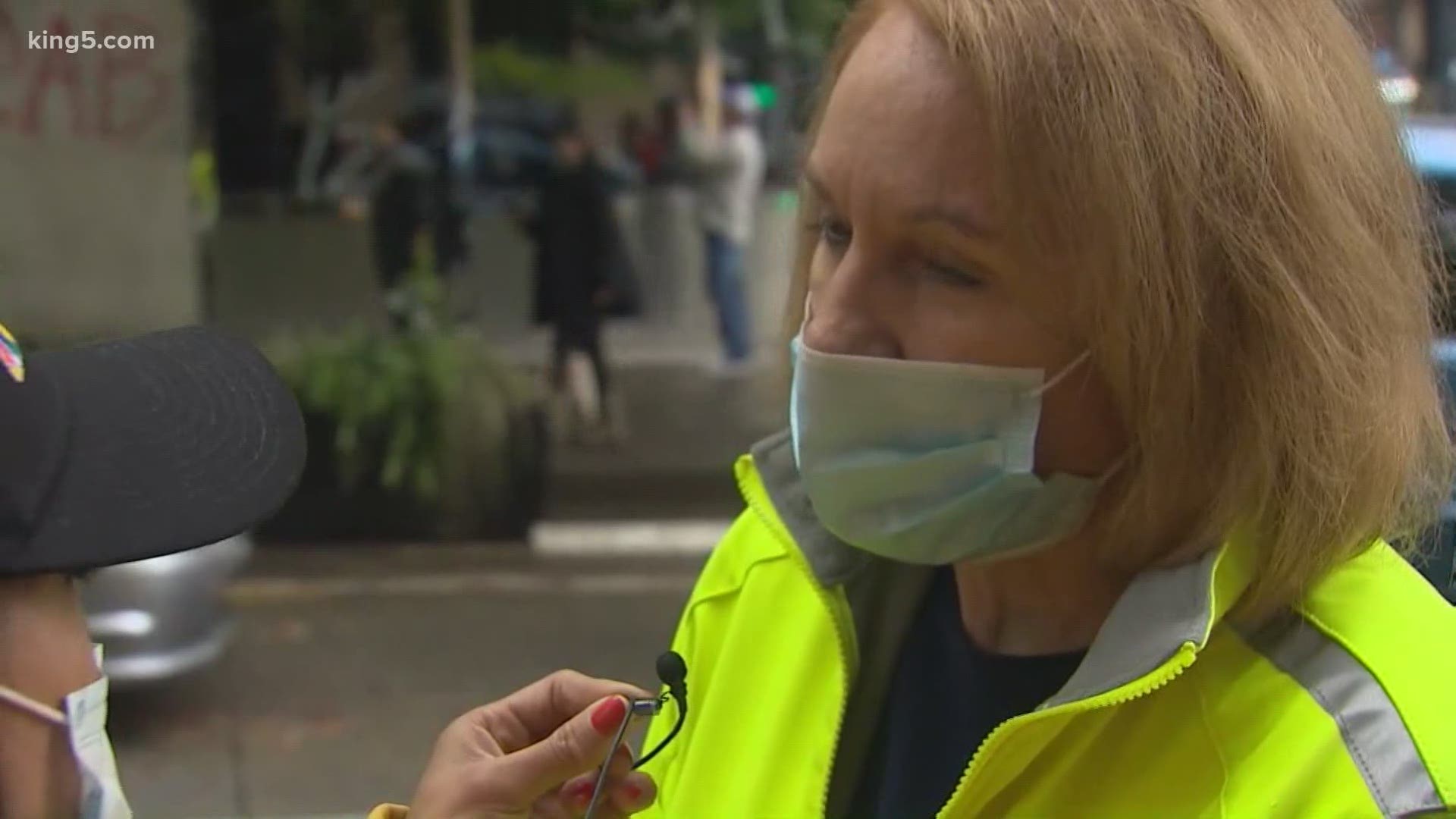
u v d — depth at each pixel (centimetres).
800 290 150
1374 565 124
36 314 676
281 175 947
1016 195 113
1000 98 111
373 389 746
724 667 152
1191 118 110
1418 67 967
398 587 692
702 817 146
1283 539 115
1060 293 116
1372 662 112
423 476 748
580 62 1122
